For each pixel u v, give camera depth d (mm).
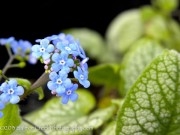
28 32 351
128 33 349
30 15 353
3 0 342
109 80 226
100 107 234
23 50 188
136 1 400
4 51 317
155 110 151
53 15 365
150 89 149
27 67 316
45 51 136
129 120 152
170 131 154
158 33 331
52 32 364
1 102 133
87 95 219
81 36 344
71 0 373
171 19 361
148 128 153
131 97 150
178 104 149
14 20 346
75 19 378
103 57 343
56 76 132
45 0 359
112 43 352
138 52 212
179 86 148
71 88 133
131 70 209
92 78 224
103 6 389
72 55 138
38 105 271
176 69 148
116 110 194
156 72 149
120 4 397
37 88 146
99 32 392
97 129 197
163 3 336
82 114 207
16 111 147
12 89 134
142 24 347
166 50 150
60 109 208
